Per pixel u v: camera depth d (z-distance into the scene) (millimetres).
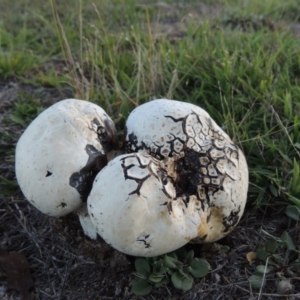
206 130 387
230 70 587
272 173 460
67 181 354
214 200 366
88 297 394
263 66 624
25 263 425
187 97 575
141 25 840
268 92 555
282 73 593
